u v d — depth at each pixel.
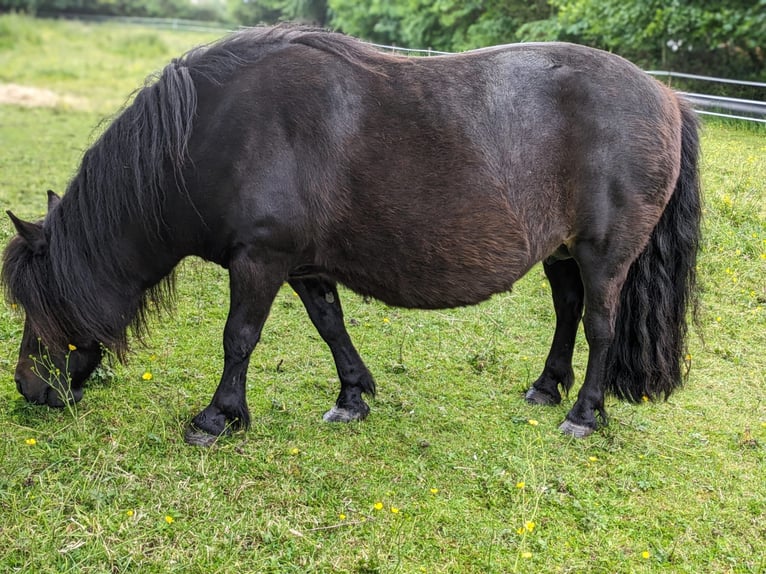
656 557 2.95
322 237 3.46
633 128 3.48
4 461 3.36
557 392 4.20
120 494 3.18
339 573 2.81
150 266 3.64
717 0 10.48
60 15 36.94
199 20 37.34
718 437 3.84
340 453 3.58
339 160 3.34
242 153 3.30
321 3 18.36
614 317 3.81
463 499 3.28
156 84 3.43
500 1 12.73
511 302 5.60
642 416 4.06
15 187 8.38
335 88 3.36
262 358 4.59
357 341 4.90
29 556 2.81
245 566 2.82
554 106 3.47
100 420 3.77
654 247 3.79
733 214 6.24
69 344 3.62
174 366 4.40
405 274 3.53
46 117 13.41
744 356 4.75
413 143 3.36
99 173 3.45
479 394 4.26
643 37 10.90
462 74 3.46
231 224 3.37
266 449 3.59
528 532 3.06
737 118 7.61
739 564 2.93
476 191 3.41
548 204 3.54
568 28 11.47
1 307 5.00
